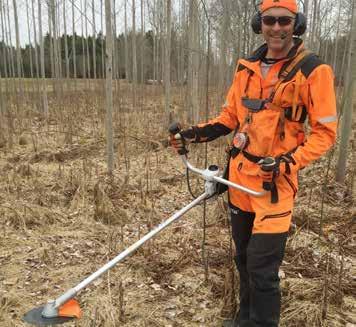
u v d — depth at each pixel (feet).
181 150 8.12
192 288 10.69
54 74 52.16
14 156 23.17
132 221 15.01
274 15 6.77
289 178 7.16
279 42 6.92
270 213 7.11
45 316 7.13
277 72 7.07
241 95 7.55
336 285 10.60
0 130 27.63
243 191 7.22
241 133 7.42
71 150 24.40
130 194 17.42
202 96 37.29
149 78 95.96
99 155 23.94
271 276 7.25
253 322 7.57
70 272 11.51
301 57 6.87
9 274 11.35
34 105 46.75
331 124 6.74
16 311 9.80
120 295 9.70
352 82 16.92
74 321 9.38
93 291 10.55
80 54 102.06
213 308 9.93
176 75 72.18
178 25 55.88
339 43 72.18
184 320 9.55
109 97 18.22
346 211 15.51
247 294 8.61
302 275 11.23
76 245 13.08
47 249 12.73
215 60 45.16
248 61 7.41
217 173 7.68
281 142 7.08
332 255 12.32
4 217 14.66
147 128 29.43
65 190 17.47
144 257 12.14
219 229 13.71
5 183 18.01
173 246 12.87
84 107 45.62
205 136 8.30
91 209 15.87
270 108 7.04
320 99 6.71
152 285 10.85
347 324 9.26
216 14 26.96
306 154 6.75
